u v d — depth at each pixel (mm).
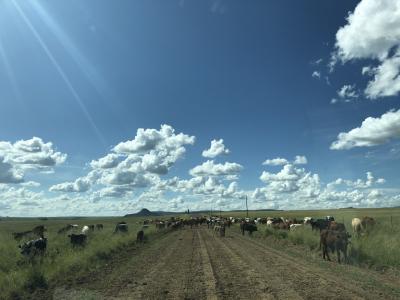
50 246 28406
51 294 14070
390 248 19562
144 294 13805
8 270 18406
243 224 49250
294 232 35938
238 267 19469
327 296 12633
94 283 16125
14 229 74188
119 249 30234
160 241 39594
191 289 14453
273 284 14852
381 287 13836
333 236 20672
